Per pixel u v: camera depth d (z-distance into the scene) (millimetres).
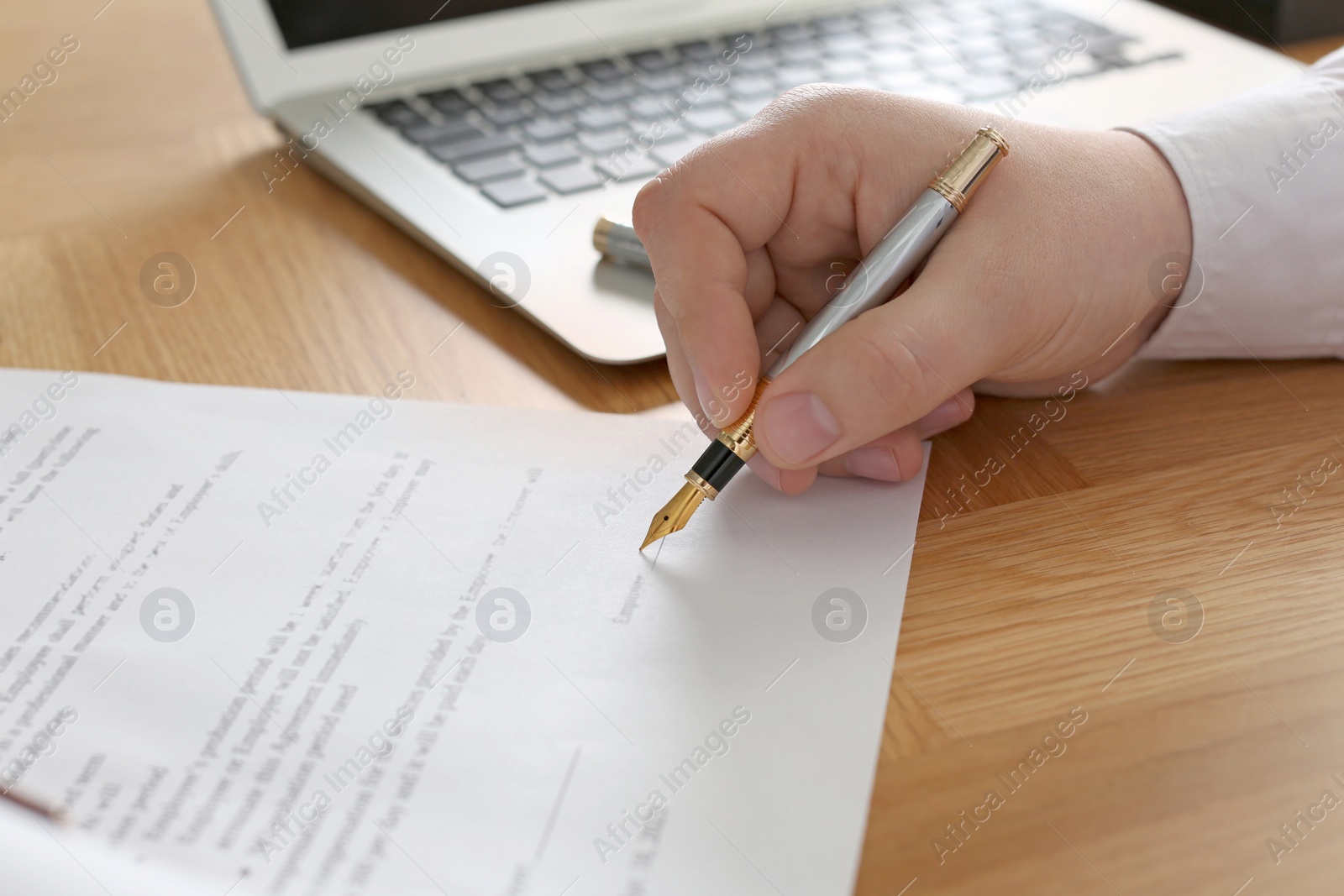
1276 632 360
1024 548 405
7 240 661
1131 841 293
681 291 441
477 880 287
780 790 311
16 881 284
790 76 758
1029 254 419
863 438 406
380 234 653
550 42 801
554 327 523
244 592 393
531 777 317
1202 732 325
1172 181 468
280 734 333
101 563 406
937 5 872
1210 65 737
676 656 360
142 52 969
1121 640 360
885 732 331
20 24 1069
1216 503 423
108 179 733
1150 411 484
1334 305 488
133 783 318
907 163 451
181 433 479
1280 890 279
